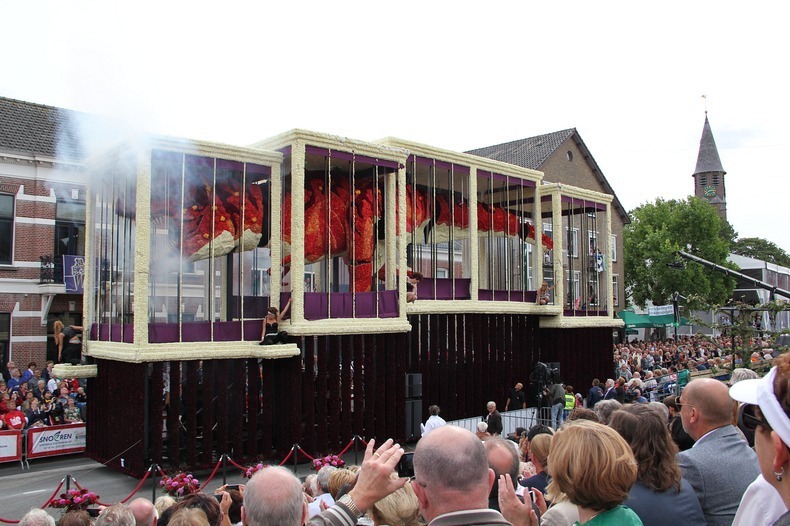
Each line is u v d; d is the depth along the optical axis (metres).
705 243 48.84
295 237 14.84
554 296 21.69
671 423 6.34
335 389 15.48
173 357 13.30
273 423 15.09
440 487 2.78
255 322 14.67
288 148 15.38
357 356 15.90
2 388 16.80
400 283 16.56
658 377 20.25
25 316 21.16
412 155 17.62
